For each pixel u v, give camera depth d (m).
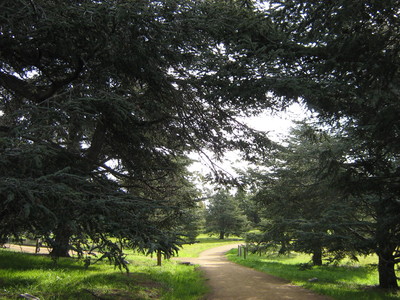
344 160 10.70
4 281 8.03
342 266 19.38
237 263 21.59
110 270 12.05
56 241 5.16
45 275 9.37
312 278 13.47
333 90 7.18
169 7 6.92
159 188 11.06
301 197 16.27
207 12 7.39
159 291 9.34
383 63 6.21
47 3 6.35
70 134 7.60
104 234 5.37
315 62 7.55
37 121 5.52
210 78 7.94
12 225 4.95
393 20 5.93
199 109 9.54
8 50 6.75
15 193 4.28
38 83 8.84
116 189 7.25
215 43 7.90
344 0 5.67
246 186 10.77
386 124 6.75
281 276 14.05
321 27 6.47
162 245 5.34
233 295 9.30
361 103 7.75
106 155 11.27
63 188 4.56
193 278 12.72
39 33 6.15
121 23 6.29
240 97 7.90
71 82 7.59
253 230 55.31
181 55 7.72
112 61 7.08
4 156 4.56
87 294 7.55
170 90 8.69
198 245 46.50
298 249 13.68
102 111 6.92
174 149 10.87
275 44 7.52
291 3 6.59
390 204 8.26
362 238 12.21
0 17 5.59
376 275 16.73
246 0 7.51
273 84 7.13
